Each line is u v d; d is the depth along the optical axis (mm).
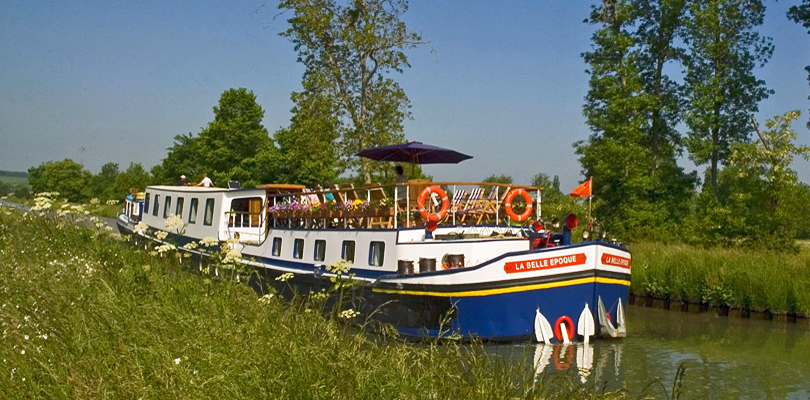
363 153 15984
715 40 30344
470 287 11805
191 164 71188
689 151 30391
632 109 31500
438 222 13586
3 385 6414
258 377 6465
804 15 28688
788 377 10578
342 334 8422
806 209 26297
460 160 16172
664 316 17016
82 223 15633
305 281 14344
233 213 16328
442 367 7078
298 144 28328
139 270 10945
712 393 9625
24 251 12914
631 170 31359
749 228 26281
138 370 6590
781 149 25922
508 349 11734
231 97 51406
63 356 7035
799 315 16078
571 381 8461
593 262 12375
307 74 27562
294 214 15570
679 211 31703
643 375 10523
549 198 33906
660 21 32500
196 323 8102
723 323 15875
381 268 13242
